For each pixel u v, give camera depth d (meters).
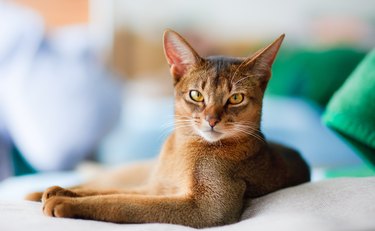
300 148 1.11
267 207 0.50
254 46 1.45
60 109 1.09
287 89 1.37
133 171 0.79
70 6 1.31
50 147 1.08
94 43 1.30
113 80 1.27
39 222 0.42
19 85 1.07
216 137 0.56
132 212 0.48
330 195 0.48
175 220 0.50
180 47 0.60
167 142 0.62
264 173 0.58
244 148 0.57
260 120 0.61
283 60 1.42
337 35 1.45
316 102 1.32
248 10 1.45
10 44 1.08
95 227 0.43
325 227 0.40
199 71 0.59
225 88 0.58
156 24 1.46
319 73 1.35
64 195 0.51
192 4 1.46
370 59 0.67
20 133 1.06
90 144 1.13
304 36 1.45
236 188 0.55
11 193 0.79
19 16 1.14
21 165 1.08
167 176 0.59
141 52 1.46
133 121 1.24
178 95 0.61
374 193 0.46
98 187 0.68
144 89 1.46
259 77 0.61
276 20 1.45
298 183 0.63
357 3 1.45
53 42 1.19
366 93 0.62
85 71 1.16
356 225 0.40
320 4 1.45
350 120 0.61
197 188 0.53
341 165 1.09
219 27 1.46
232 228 0.44
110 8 1.40
